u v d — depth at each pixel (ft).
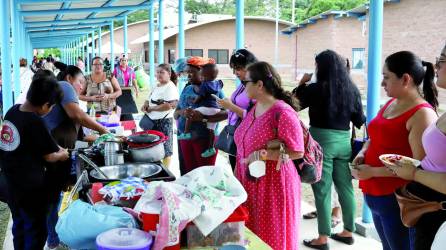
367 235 13.39
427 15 32.63
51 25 51.24
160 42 35.91
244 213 7.01
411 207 7.22
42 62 69.36
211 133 14.43
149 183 8.22
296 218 9.43
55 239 12.18
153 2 37.93
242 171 9.37
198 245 6.77
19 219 10.70
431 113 7.98
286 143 8.76
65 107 12.06
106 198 7.82
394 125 8.36
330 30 57.72
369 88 12.91
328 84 11.60
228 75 102.42
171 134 18.22
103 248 5.89
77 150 11.15
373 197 8.99
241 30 17.03
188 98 14.53
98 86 20.52
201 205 6.69
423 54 33.30
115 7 37.11
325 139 11.82
